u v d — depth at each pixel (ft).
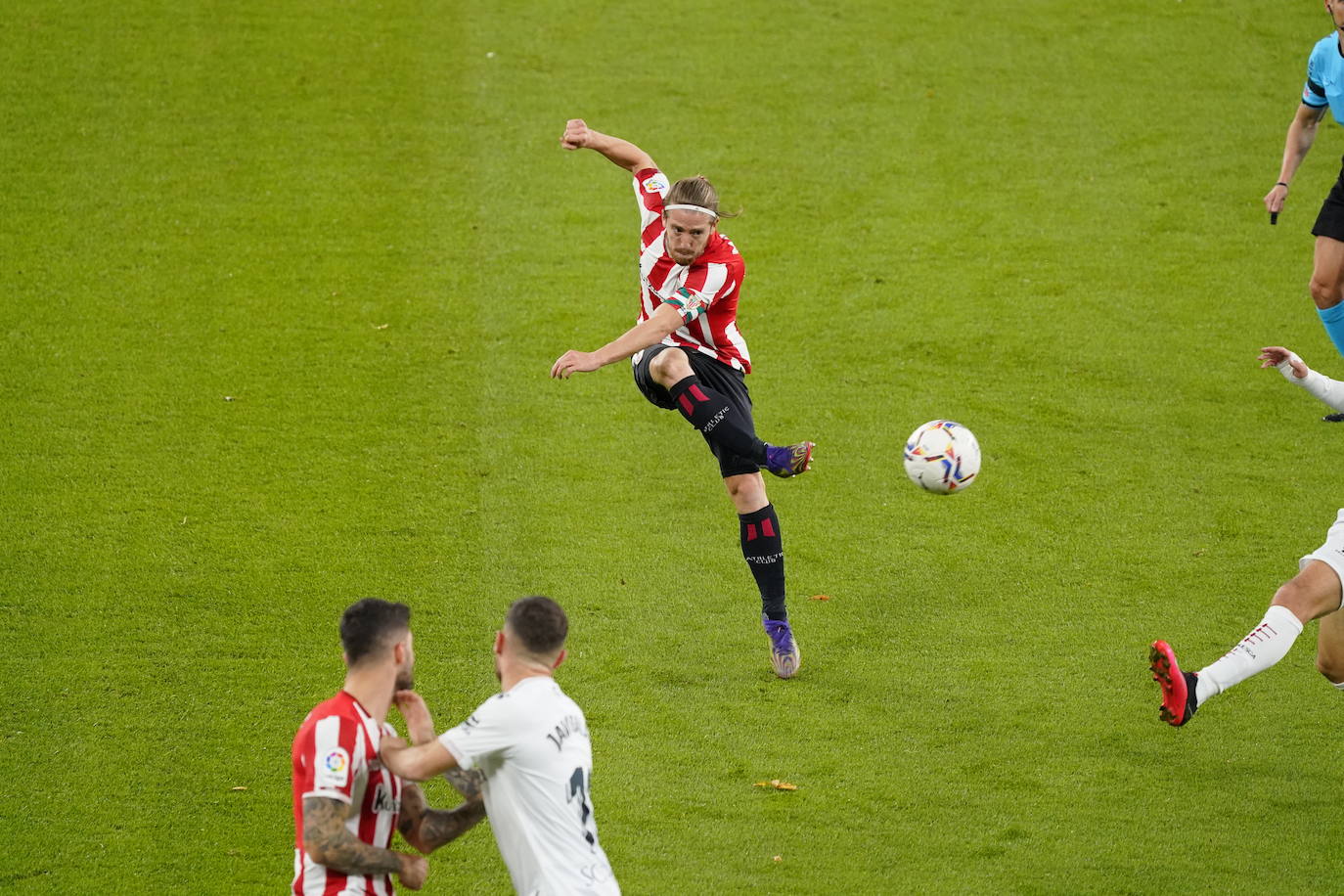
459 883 61.57
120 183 138.82
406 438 103.40
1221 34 169.37
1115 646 80.53
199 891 60.23
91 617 81.35
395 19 173.17
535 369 113.19
